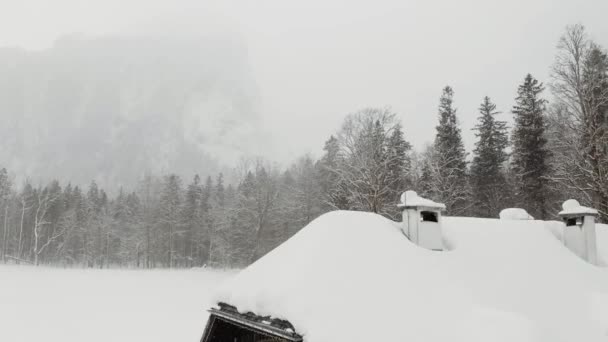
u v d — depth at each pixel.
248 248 51.19
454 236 9.27
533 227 10.12
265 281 7.11
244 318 6.91
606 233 11.72
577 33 28.66
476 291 7.12
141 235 58.81
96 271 47.09
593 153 26.72
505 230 9.74
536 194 33.50
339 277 6.63
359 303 6.15
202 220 59.41
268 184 53.12
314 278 6.57
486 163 39.66
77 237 63.41
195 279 39.22
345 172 38.72
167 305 23.72
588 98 27.52
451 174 38.56
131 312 21.38
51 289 29.62
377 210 35.44
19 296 25.81
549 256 8.98
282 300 6.33
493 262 8.32
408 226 9.01
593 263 9.90
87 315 20.39
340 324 5.71
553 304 7.22
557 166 30.86
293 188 50.91
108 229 61.91
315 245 7.48
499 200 38.19
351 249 7.37
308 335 5.66
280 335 6.07
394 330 5.80
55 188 72.75
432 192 38.94
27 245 65.88
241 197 53.31
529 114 35.62
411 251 7.86
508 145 41.69
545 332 6.16
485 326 6.00
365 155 38.34
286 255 7.67
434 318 6.17
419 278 7.09
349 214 8.52
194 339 16.14
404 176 41.06
